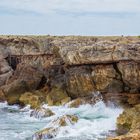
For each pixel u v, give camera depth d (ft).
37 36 254.27
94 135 113.60
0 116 155.22
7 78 211.61
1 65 218.38
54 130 115.03
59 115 147.95
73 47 174.60
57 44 186.60
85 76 164.76
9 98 184.96
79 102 161.48
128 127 116.88
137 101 150.61
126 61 153.38
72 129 118.73
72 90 170.71
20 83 187.11
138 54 150.20
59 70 192.54
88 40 197.16
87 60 162.50
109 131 117.60
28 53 233.96
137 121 113.60
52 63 195.93
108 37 213.05
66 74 176.04
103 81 160.15
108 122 127.85
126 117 120.06
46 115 147.74
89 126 122.42
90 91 164.55
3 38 239.91
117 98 155.94
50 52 224.53
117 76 157.99
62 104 164.45
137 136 90.58
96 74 161.38
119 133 114.42
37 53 230.07
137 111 122.31
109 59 156.97
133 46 152.25
